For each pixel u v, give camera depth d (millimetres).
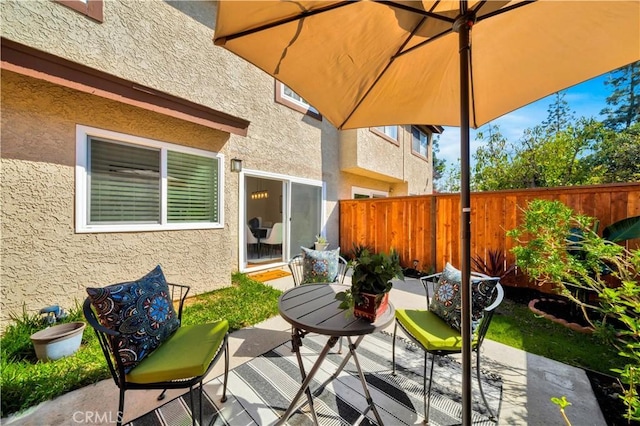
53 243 3367
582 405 2162
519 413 2094
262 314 3871
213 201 5113
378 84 2242
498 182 10141
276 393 2285
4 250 3055
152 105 3910
